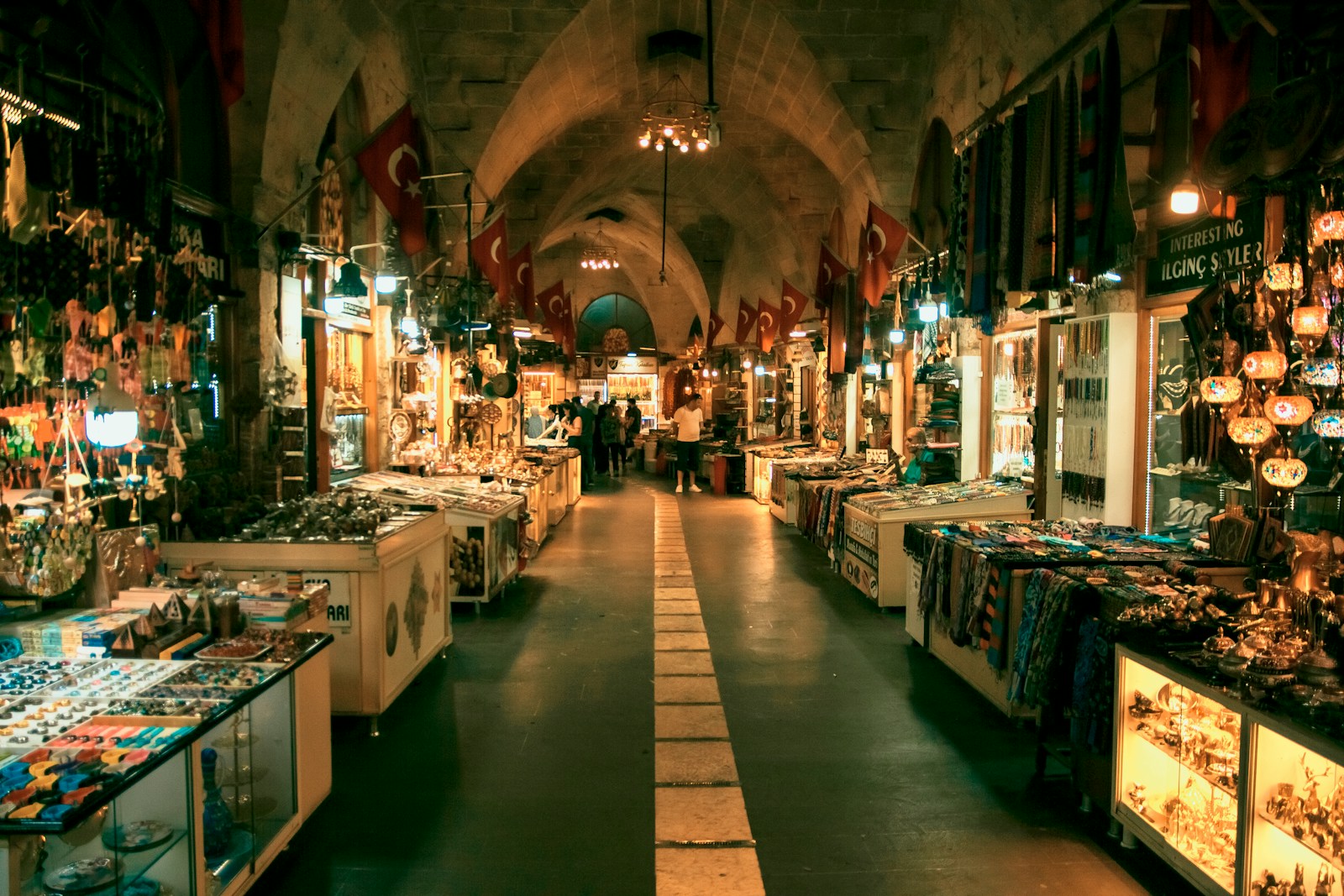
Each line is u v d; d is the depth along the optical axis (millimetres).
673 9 10906
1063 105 4848
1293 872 2748
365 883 3209
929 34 10047
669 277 26875
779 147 14742
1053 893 3164
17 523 3398
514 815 3736
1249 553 3830
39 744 2551
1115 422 6098
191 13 5137
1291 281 3666
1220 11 4312
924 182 10531
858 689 5398
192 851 2662
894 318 10875
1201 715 3152
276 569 4613
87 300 3650
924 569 5855
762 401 20484
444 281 10219
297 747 3387
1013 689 4324
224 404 5879
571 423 17984
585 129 14430
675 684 5500
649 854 3418
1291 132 3258
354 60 6770
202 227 5359
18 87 3303
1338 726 2471
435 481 8289
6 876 2164
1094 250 4574
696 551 10469
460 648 6312
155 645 3402
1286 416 3527
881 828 3631
